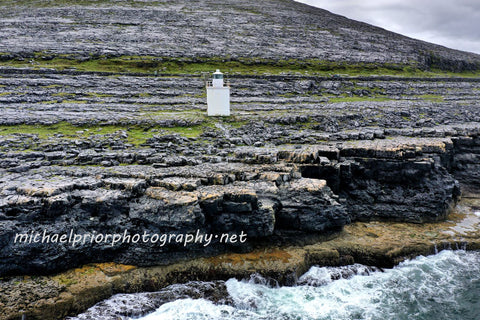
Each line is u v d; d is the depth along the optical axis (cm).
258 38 8700
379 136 3581
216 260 2306
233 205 2262
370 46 9338
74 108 4247
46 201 2100
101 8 10112
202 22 9506
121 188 2303
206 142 3303
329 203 2488
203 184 2414
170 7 10838
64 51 6444
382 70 7762
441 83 7331
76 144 3077
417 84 6975
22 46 6481
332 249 2480
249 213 2298
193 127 3769
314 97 5588
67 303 1936
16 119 3619
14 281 2005
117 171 2547
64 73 5616
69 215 2166
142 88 5341
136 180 2373
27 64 5828
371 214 2970
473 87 7175
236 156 2942
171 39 7925
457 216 3108
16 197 2109
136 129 3656
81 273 2125
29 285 1992
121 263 2228
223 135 3497
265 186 2433
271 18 10612
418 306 2188
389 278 2414
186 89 5494
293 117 4053
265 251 2414
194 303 2091
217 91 4028
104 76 5728
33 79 5088
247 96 5441
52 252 2066
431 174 3047
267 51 7812
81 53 6450
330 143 3312
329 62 7662
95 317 1933
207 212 2247
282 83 6081
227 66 6856
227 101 4091
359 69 7600
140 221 2227
